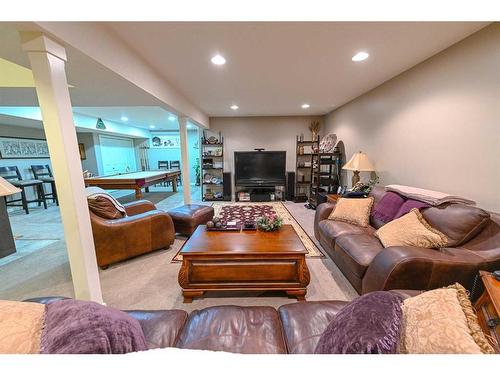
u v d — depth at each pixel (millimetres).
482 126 1761
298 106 4559
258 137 5805
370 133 3410
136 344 688
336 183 4617
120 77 1908
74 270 1511
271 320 1060
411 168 2555
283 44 1947
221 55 2166
